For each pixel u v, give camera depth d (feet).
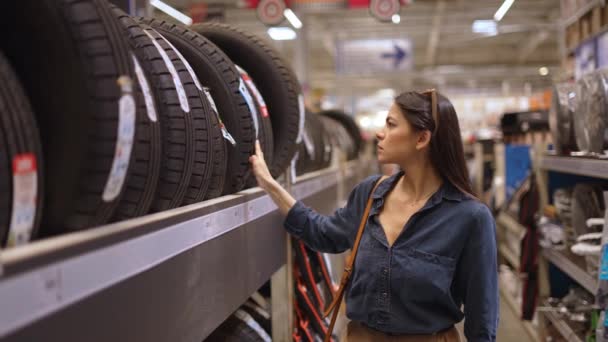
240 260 6.04
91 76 3.45
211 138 5.44
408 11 53.26
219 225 5.35
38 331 2.74
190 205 5.02
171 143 4.88
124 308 3.55
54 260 2.86
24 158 3.11
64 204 3.51
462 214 5.85
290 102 7.73
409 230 5.97
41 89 3.44
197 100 5.39
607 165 7.92
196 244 4.76
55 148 3.46
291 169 8.51
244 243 6.19
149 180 4.31
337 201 14.82
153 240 3.95
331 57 81.46
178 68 5.41
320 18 53.16
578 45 20.13
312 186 10.46
